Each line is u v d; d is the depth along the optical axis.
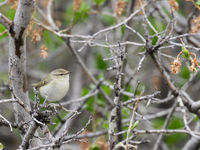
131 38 12.28
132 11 12.76
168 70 11.27
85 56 18.09
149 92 14.35
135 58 15.24
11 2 12.11
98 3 13.94
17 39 8.96
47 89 12.41
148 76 14.84
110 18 16.84
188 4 17.00
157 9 13.23
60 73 12.55
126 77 14.62
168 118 12.01
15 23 8.86
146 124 12.69
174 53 11.26
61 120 11.40
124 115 13.05
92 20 17.48
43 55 10.52
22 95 9.30
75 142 13.09
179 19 15.05
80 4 12.68
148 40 8.98
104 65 15.55
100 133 11.82
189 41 12.40
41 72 17.23
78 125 11.64
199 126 12.75
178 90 10.52
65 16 17.38
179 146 15.78
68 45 13.30
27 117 9.31
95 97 13.67
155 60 9.83
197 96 16.09
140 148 14.60
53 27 12.82
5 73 16.67
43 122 7.54
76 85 16.91
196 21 10.39
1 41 16.89
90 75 14.29
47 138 7.95
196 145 12.23
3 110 13.41
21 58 9.12
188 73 13.60
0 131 15.43
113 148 7.95
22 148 7.94
